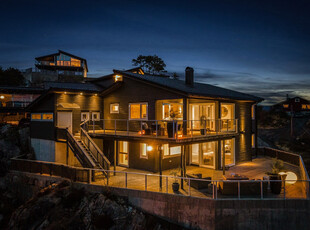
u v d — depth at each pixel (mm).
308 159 25188
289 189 11375
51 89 16172
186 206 10047
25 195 15148
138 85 16672
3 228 13008
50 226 10281
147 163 15578
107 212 10422
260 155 22172
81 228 10148
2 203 14883
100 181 12695
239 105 18406
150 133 13703
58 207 11234
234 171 15414
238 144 18078
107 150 18219
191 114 17047
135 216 10422
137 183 12352
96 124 18812
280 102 49719
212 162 16281
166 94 14734
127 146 17031
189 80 17297
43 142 18031
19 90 29812
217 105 15703
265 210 9680
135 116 17016
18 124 25875
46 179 14203
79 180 12703
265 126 48562
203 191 10977
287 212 9719
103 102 19500
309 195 9898
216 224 9500
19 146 20859
